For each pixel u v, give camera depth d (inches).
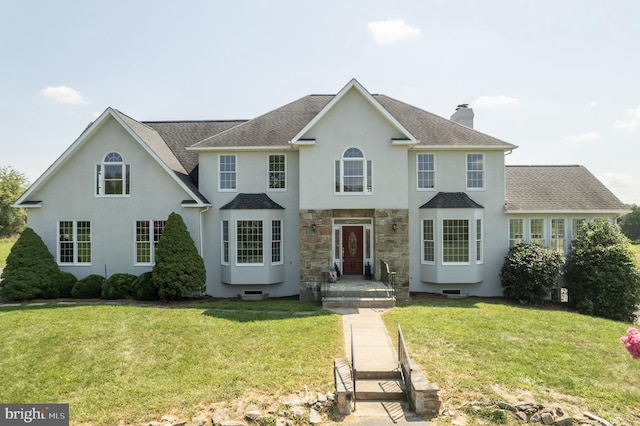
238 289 753.0
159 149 778.8
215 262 760.3
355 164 710.5
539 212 752.3
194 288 674.8
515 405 305.6
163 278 655.1
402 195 704.4
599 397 325.7
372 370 362.0
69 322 514.3
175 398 323.9
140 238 740.0
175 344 436.8
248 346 429.1
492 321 524.4
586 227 724.7
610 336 476.4
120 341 446.0
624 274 657.0
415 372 336.8
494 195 762.8
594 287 674.2
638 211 3341.5
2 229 2674.7
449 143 749.3
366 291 635.5
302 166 706.2
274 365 379.9
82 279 698.8
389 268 700.7
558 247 768.3
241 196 755.4
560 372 366.9
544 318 550.9
